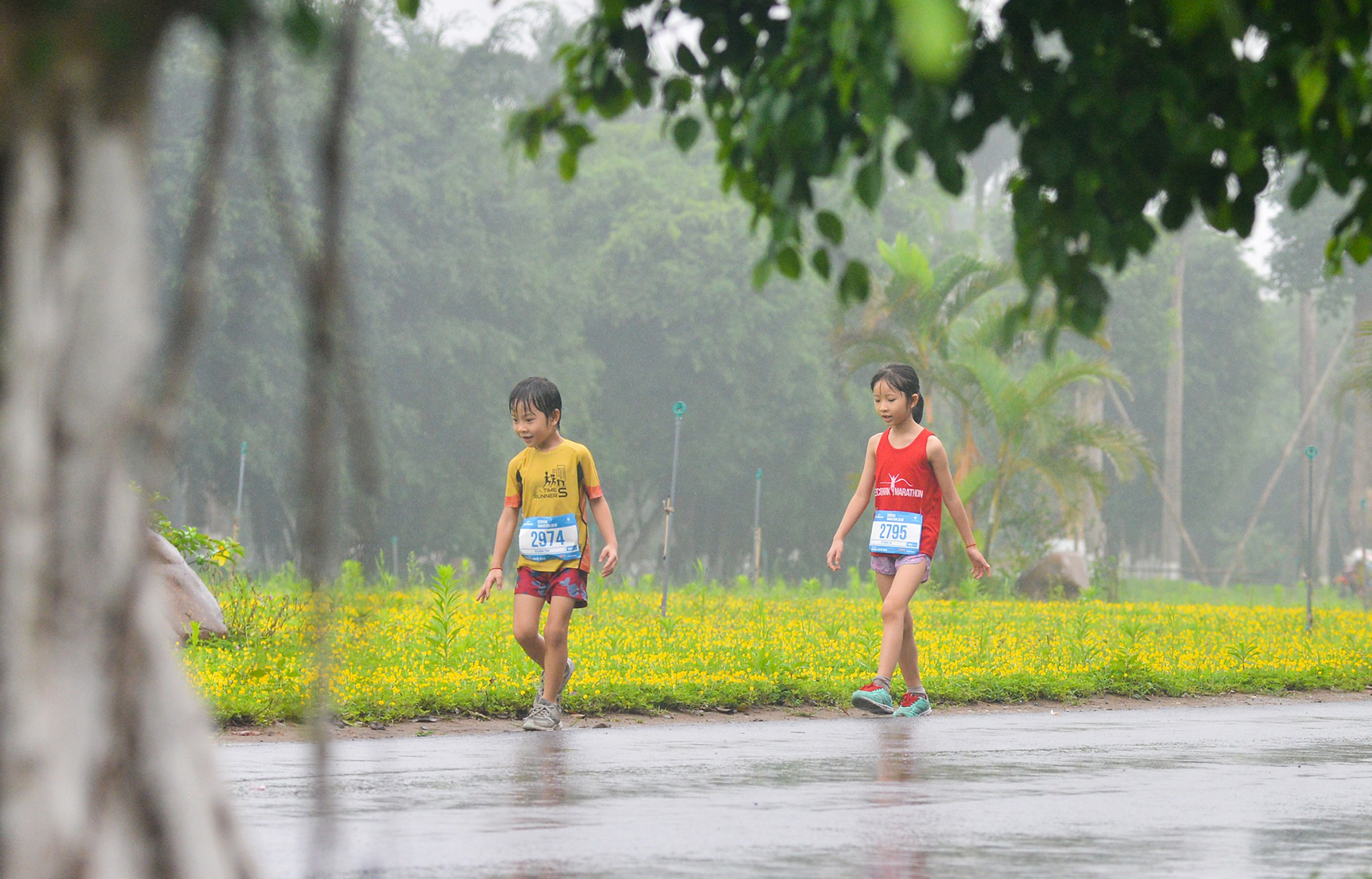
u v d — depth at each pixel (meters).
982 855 8.52
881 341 56.19
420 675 18.02
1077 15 6.23
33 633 3.64
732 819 9.69
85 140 3.67
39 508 3.65
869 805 10.42
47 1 3.54
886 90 5.66
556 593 15.56
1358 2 6.04
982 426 57.19
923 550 17.61
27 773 3.64
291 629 23.19
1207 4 4.18
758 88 6.75
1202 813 10.32
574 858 8.23
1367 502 114.31
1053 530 58.69
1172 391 111.56
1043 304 52.19
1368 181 6.91
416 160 85.31
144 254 3.77
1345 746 14.78
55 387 3.67
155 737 3.83
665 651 23.02
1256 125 6.28
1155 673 21.09
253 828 9.09
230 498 76.94
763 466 101.19
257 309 68.81
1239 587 96.19
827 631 27.34
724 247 95.19
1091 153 6.52
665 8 7.04
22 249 3.66
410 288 84.12
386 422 78.62
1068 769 12.71
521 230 87.50
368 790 10.84
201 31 3.77
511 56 86.06
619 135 104.44
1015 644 26.31
